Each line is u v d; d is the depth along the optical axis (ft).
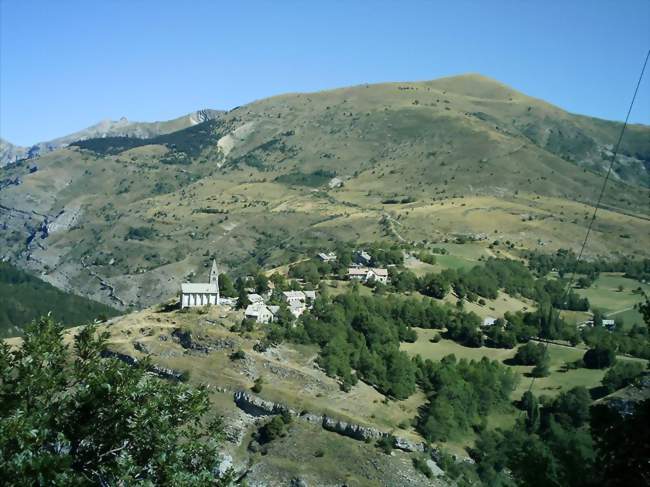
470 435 506.89
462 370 574.56
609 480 122.42
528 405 528.63
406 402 534.37
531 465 130.00
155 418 146.72
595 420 126.93
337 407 499.51
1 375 146.41
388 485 438.81
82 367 156.76
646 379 483.92
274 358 540.52
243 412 496.23
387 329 613.52
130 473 136.56
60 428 140.77
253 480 446.60
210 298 612.29
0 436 121.08
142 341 553.64
